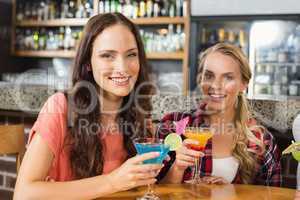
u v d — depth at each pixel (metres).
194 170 1.73
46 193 1.27
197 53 4.43
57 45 5.11
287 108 2.12
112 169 1.61
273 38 4.25
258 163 1.93
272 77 4.38
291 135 2.12
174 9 4.51
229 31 4.53
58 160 1.53
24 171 1.36
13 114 2.57
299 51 4.20
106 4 4.78
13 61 5.44
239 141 1.90
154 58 4.68
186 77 4.40
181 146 1.52
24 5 5.27
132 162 1.25
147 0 4.62
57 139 1.45
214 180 1.65
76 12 5.00
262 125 2.12
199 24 4.40
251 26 4.29
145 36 4.69
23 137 1.71
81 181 1.30
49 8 5.14
